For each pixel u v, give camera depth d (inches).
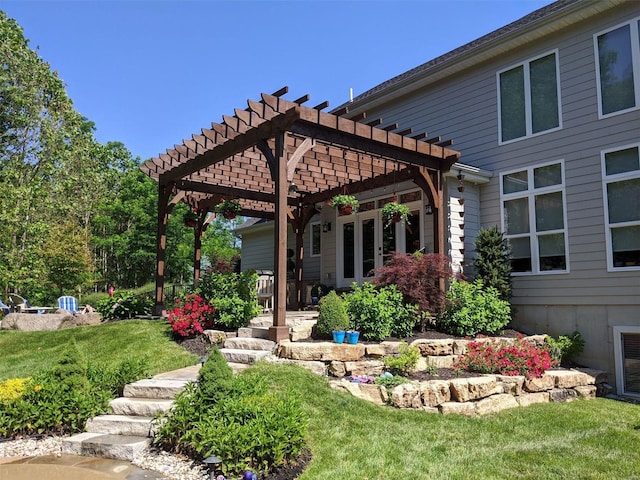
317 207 498.3
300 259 491.2
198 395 171.5
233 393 173.0
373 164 360.5
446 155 341.1
